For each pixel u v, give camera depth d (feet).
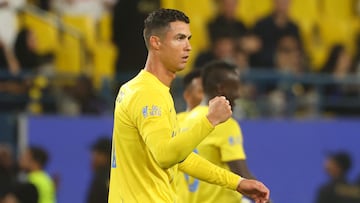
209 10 134.51
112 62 126.62
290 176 122.72
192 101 80.38
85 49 126.41
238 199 74.69
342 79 127.13
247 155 120.98
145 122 58.80
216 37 128.47
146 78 60.54
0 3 123.95
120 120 60.70
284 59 130.62
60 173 115.24
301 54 132.46
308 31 139.54
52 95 118.42
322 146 124.16
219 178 62.95
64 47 126.00
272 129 122.21
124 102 60.34
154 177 60.70
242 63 127.95
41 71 119.24
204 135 57.67
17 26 124.57
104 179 103.30
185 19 60.85
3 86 117.39
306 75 126.00
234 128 74.69
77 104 118.42
